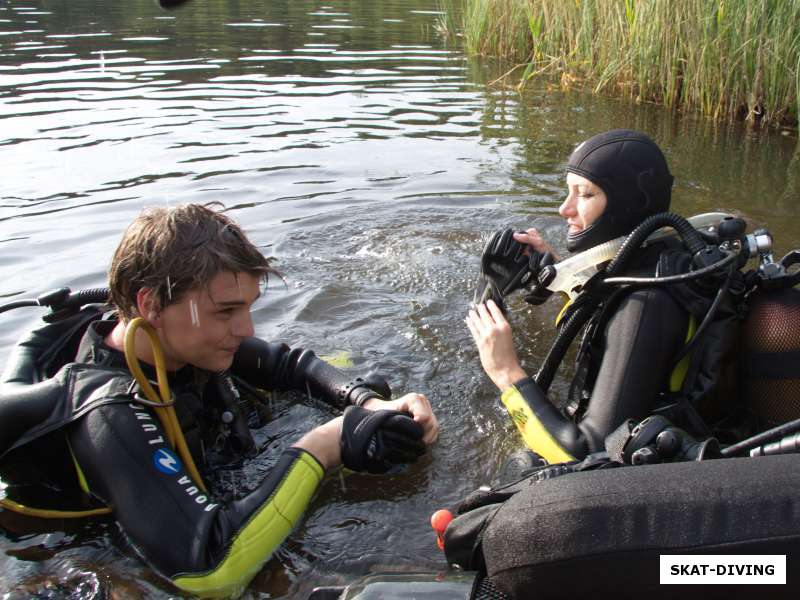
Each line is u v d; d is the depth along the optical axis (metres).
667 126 6.02
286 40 9.77
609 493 1.54
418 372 2.73
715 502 1.48
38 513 2.01
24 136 5.43
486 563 1.66
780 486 1.48
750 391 2.05
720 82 6.13
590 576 1.51
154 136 5.53
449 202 4.39
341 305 3.19
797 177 4.80
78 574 1.82
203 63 8.18
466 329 3.02
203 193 4.45
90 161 4.95
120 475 1.84
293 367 2.54
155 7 12.28
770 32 5.96
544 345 2.98
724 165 5.04
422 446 2.22
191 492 1.84
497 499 1.81
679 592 1.47
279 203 4.34
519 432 2.40
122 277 1.91
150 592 1.76
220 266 1.85
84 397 1.95
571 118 6.26
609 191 2.21
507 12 8.77
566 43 7.91
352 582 1.76
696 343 2.02
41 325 2.31
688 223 2.05
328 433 2.10
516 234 2.46
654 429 1.72
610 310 2.14
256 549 1.82
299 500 1.95
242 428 2.25
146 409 1.95
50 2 12.39
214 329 1.89
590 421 2.01
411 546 1.94
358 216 4.17
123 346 2.04
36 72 7.50
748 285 2.05
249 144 5.41
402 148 5.41
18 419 1.95
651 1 6.59
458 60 8.69
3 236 3.79
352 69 8.10
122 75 7.48
